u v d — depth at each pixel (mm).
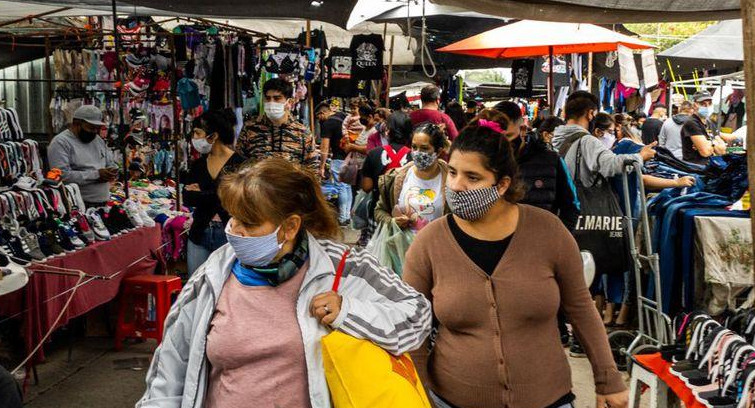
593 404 5105
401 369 2178
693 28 37031
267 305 2146
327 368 2080
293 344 2107
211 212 5480
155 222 6973
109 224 6285
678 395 3381
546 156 4746
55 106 9312
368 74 12148
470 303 2615
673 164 6824
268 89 6184
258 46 9445
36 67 11273
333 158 11570
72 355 6043
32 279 4902
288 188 2109
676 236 5602
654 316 5422
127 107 8844
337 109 13844
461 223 2701
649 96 15031
